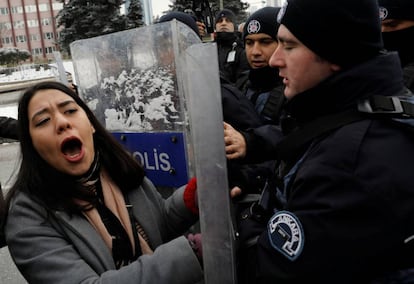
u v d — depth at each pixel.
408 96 0.98
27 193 1.32
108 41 1.92
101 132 1.49
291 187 1.04
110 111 2.01
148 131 1.88
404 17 1.87
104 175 1.46
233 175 1.60
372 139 0.92
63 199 1.30
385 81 0.97
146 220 1.48
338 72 1.00
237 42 3.53
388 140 0.91
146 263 1.20
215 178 0.96
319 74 1.02
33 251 1.26
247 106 1.91
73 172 1.36
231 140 1.58
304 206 0.93
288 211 0.97
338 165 0.90
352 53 0.97
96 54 1.99
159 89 1.80
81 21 23.08
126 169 1.48
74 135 1.33
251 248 1.11
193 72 0.94
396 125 0.93
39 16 64.56
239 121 1.86
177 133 1.79
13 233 1.30
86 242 1.29
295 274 0.91
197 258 1.20
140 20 23.91
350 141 0.92
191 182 1.51
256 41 2.16
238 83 2.61
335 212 0.88
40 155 1.34
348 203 0.87
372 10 0.97
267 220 1.16
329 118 0.99
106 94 2.01
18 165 1.42
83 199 1.34
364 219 0.87
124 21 23.16
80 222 1.31
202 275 1.19
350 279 0.87
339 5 0.95
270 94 2.08
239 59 3.35
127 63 1.88
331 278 0.88
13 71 24.11
